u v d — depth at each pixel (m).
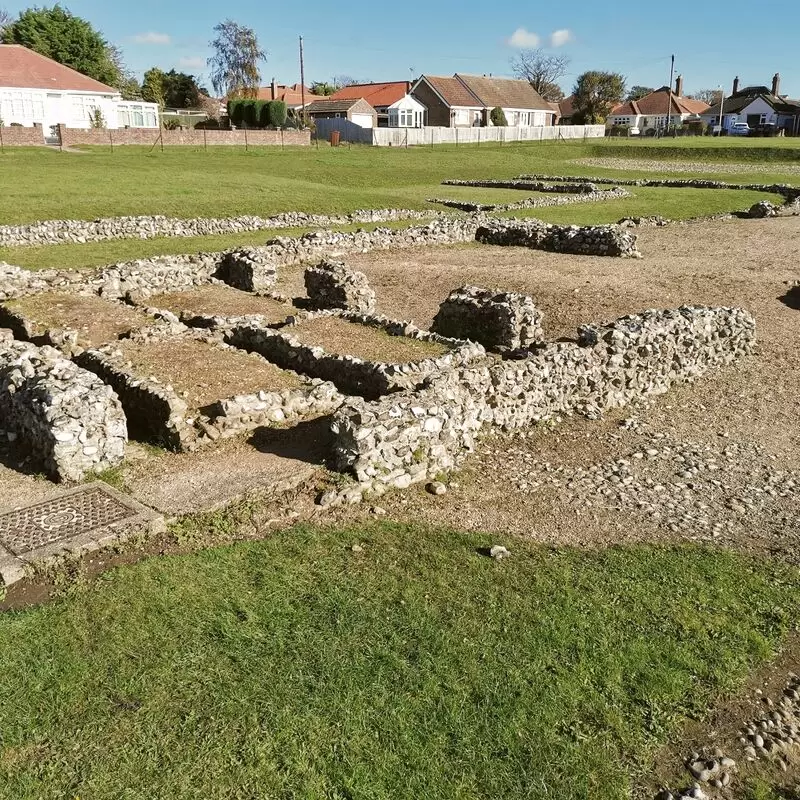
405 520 8.05
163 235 25.22
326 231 24.61
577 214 33.00
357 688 5.45
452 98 82.44
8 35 66.81
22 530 7.13
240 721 5.10
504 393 10.71
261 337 12.68
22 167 34.94
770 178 47.59
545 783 4.83
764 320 17.64
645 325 12.88
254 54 87.62
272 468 8.60
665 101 104.00
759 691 5.82
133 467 8.57
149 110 64.06
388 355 12.23
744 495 9.47
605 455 10.44
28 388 8.66
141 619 6.04
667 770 5.05
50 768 4.68
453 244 26.97
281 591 6.53
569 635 6.20
